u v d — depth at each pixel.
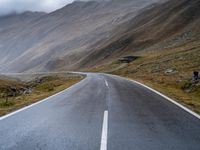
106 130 9.66
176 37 146.25
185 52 78.62
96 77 51.56
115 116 12.20
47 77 83.50
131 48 180.38
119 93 21.95
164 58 78.38
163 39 167.88
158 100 17.55
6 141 8.45
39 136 8.99
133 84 31.78
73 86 30.95
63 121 11.28
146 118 11.74
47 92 27.89
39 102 17.58
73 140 8.48
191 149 7.62
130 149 7.59
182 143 8.16
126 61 116.75
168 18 199.50
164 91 23.78
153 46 152.38
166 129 9.84
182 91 25.33
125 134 9.15
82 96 20.41
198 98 20.33
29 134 9.26
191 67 47.41
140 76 52.19
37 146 7.91
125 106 15.09
